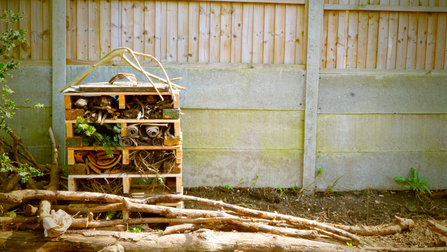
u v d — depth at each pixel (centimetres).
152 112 355
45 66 443
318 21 460
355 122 479
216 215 344
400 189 487
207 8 457
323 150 479
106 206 343
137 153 361
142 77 452
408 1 474
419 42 482
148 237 312
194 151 466
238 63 464
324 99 473
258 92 465
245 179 474
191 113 462
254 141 471
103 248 298
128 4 447
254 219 342
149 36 453
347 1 468
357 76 472
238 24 462
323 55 475
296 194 469
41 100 446
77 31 444
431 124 486
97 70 446
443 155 486
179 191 370
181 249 308
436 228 331
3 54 374
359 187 486
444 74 480
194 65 458
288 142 475
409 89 479
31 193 332
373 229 362
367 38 477
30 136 447
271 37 466
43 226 297
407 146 486
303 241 321
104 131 357
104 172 360
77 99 353
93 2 443
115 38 449
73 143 347
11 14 369
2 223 312
